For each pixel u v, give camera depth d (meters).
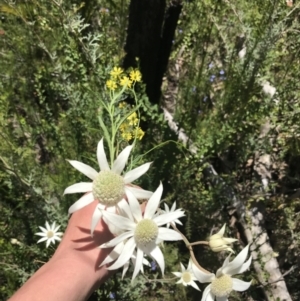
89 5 0.63
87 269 0.25
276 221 0.57
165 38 0.53
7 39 0.68
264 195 0.55
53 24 0.59
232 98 0.56
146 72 0.53
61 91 0.55
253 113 0.53
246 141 0.56
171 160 0.51
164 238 0.24
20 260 0.50
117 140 0.34
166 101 0.70
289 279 0.54
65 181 0.52
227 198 0.55
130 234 0.23
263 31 0.49
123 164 0.24
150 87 0.56
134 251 0.24
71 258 0.25
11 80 0.63
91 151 0.54
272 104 0.54
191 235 0.54
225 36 0.60
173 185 0.53
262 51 0.48
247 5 0.59
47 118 0.61
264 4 0.53
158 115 0.49
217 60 0.69
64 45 0.51
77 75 0.53
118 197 0.23
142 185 0.50
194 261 0.25
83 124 0.53
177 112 0.63
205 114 0.63
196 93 0.63
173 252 0.50
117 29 0.68
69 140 0.57
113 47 0.60
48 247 0.50
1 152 0.52
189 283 0.38
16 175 0.46
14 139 0.57
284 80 0.58
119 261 0.23
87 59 0.51
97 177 0.24
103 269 0.25
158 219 0.24
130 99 0.54
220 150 0.55
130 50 0.51
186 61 0.70
